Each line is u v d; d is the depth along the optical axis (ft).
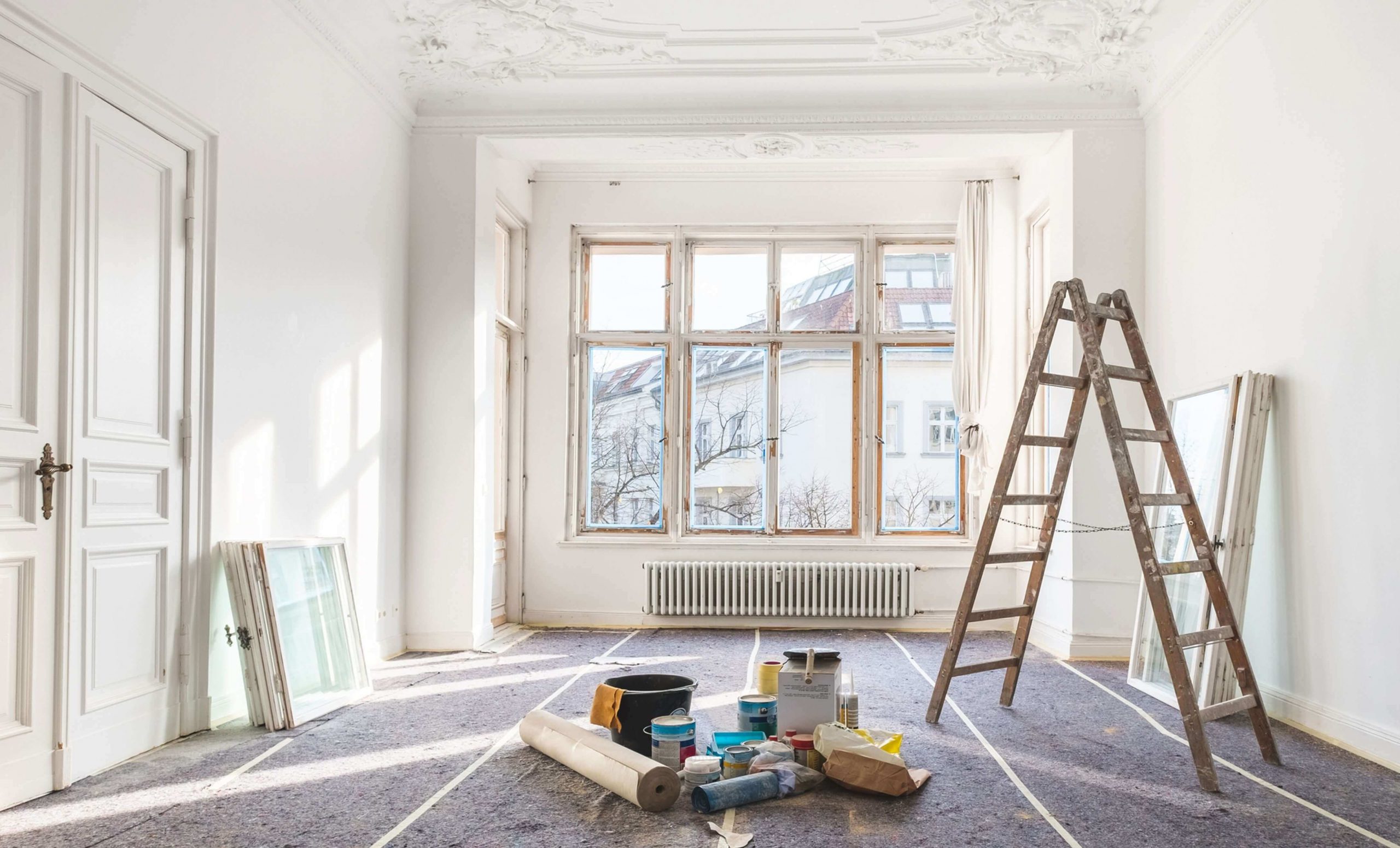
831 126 19.21
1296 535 13.03
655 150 20.16
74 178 10.03
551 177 23.50
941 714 13.46
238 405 12.89
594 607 22.94
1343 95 11.91
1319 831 8.87
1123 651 18.19
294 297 14.42
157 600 11.35
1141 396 18.07
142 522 11.06
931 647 19.70
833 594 22.17
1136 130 18.63
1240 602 13.38
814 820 9.08
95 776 10.20
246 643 12.35
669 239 23.72
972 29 16.34
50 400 9.73
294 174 14.46
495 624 22.00
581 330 23.67
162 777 10.21
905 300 23.45
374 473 17.43
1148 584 10.80
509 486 22.98
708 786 9.30
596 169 23.35
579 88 18.81
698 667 17.07
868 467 23.07
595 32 16.52
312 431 14.98
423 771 10.52
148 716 11.19
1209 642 11.00
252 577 12.32
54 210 9.80
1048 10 15.67
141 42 10.94
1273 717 13.39
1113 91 18.58
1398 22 10.84
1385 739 11.06
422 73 18.06
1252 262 14.25
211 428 12.21
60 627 9.78
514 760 10.99
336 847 8.30
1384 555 11.12
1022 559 13.70
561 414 23.22
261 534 13.48
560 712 13.38
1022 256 22.31
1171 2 15.11
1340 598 11.99
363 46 16.48
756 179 23.26
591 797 9.68
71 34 9.86
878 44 16.96
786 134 19.29
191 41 11.87
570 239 23.48
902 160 21.36
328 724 12.62
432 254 19.24
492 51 17.22
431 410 19.11
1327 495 12.26
